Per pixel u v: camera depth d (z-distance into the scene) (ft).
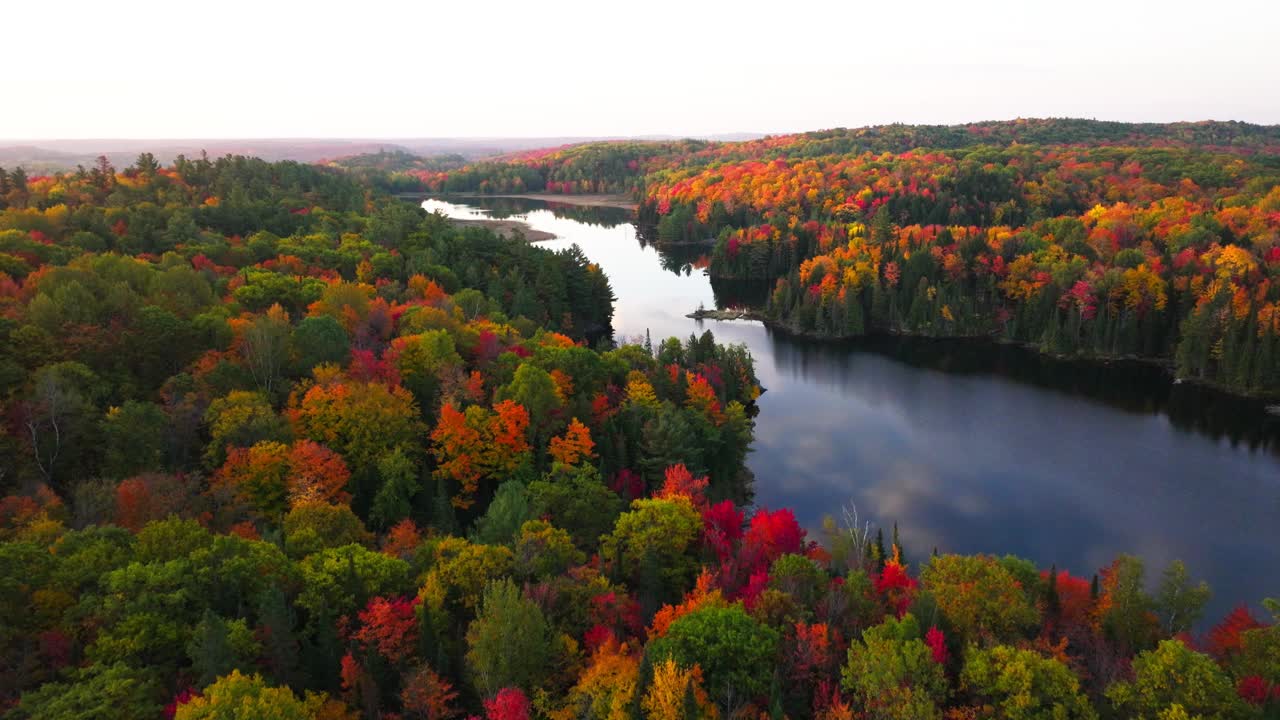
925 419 449.48
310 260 570.87
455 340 395.55
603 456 320.09
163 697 147.33
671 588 224.53
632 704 146.82
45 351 282.56
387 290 506.89
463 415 299.17
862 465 383.86
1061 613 208.44
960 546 307.78
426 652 166.50
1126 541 311.47
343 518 226.58
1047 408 469.57
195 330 330.75
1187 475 372.58
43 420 242.17
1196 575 287.28
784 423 442.50
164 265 456.04
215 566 177.27
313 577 180.04
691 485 291.58
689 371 458.50
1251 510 336.70
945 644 174.09
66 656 150.10
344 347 354.95
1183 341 522.06
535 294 599.98
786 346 616.39
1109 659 176.04
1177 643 155.22
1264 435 424.05
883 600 209.56
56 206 570.87
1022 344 615.57
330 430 285.64
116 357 296.71
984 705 152.05
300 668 159.53
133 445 246.27
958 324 640.99
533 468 303.48
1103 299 598.34
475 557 196.65
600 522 256.11
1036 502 344.69
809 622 184.96
